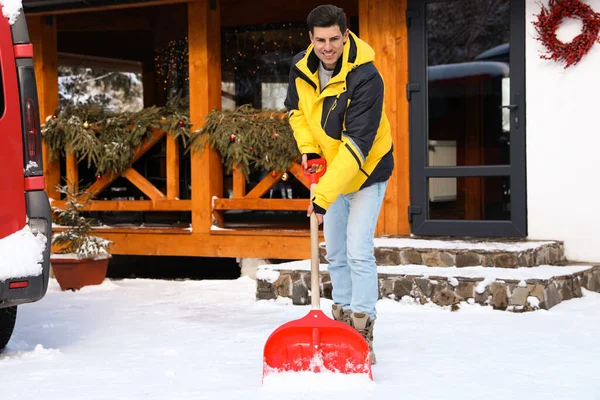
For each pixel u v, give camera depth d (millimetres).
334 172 3475
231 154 7539
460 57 7008
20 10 4316
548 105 6684
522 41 6777
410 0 7121
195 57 7742
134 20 10273
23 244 4141
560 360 3891
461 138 7020
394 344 4328
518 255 5953
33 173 4262
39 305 6145
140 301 6273
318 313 3416
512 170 6836
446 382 3438
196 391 3344
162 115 8039
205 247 7691
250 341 4527
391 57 7160
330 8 3447
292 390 3268
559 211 6672
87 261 6984
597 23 6457
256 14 9516
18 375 3768
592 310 5336
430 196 7133
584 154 6578
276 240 7387
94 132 8219
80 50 11891
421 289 5605
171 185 7949
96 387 3475
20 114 4258
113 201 8141
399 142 7184
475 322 4988
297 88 3764
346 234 3908
